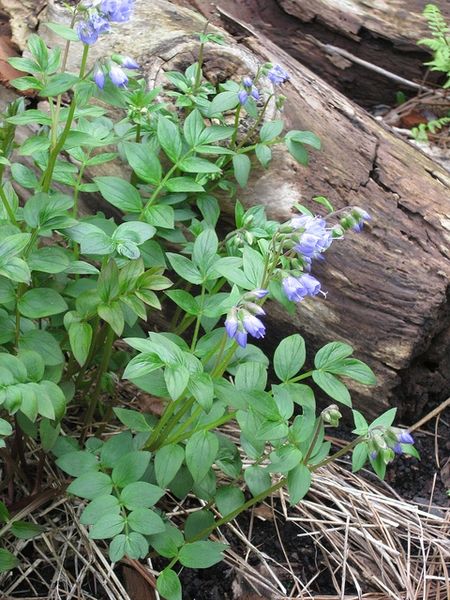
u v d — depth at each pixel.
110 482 0.62
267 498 0.79
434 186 0.89
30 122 0.65
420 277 0.83
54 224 0.64
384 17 1.22
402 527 0.78
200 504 0.76
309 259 0.60
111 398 0.78
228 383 0.62
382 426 0.60
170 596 0.61
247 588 0.72
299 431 0.62
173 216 0.73
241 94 0.76
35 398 0.58
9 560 0.63
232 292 0.64
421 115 1.28
